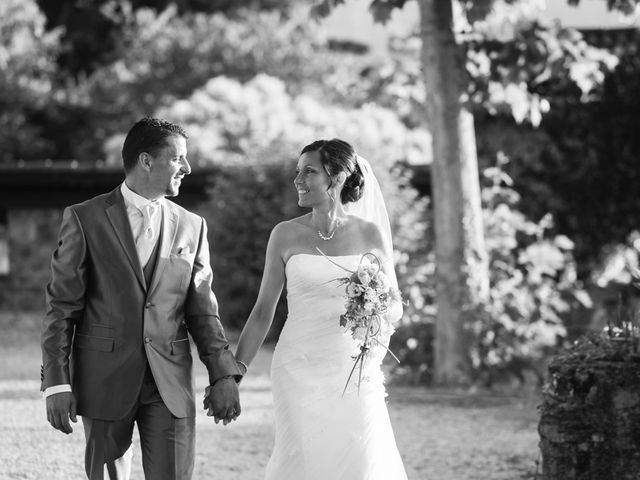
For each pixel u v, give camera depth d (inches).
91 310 189.5
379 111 799.1
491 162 665.0
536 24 459.2
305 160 214.1
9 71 1092.5
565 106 671.8
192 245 196.9
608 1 454.9
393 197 563.2
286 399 210.7
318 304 210.7
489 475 286.5
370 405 209.9
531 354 468.1
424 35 461.7
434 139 464.4
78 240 188.7
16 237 768.3
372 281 206.2
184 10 1225.4
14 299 768.3
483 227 523.8
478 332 458.6
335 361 210.2
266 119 839.7
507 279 512.1
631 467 244.2
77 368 189.2
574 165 674.8
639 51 676.7
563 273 621.0
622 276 645.3
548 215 546.0
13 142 1064.2
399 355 476.4
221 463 293.7
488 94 460.8
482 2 428.8
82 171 727.1
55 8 1205.1
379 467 207.2
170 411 189.0
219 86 866.1
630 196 676.7
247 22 1198.3
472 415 379.9
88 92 1145.4
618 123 673.6
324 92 1091.9
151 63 1142.3
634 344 252.5
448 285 462.3
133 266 188.9
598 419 246.2
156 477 189.5
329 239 215.6
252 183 617.6
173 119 860.0
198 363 505.7
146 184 192.1
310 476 205.8
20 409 371.9
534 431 349.4
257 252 610.5
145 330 188.7
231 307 609.6
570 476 247.6
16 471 274.7
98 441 188.2
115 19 1203.9
